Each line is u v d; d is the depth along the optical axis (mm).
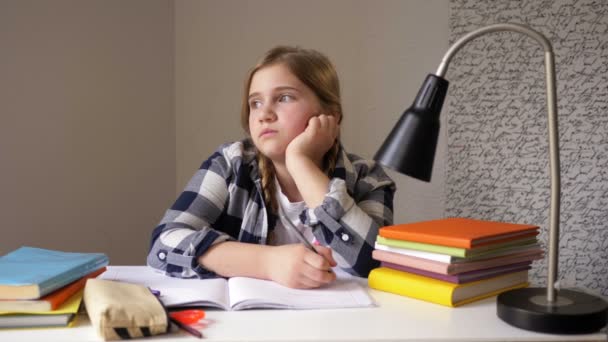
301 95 1153
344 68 2178
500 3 2037
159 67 2094
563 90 2006
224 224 1213
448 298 790
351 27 2170
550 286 733
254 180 1192
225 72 2213
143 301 694
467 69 2080
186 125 2193
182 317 708
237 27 2205
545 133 2027
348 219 982
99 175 1892
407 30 2145
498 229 896
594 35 1971
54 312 684
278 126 1140
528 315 683
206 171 1212
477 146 2086
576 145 2002
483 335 665
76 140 1816
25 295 682
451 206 2111
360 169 1252
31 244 1704
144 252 2061
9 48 1630
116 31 1938
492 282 864
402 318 730
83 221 1846
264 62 1178
